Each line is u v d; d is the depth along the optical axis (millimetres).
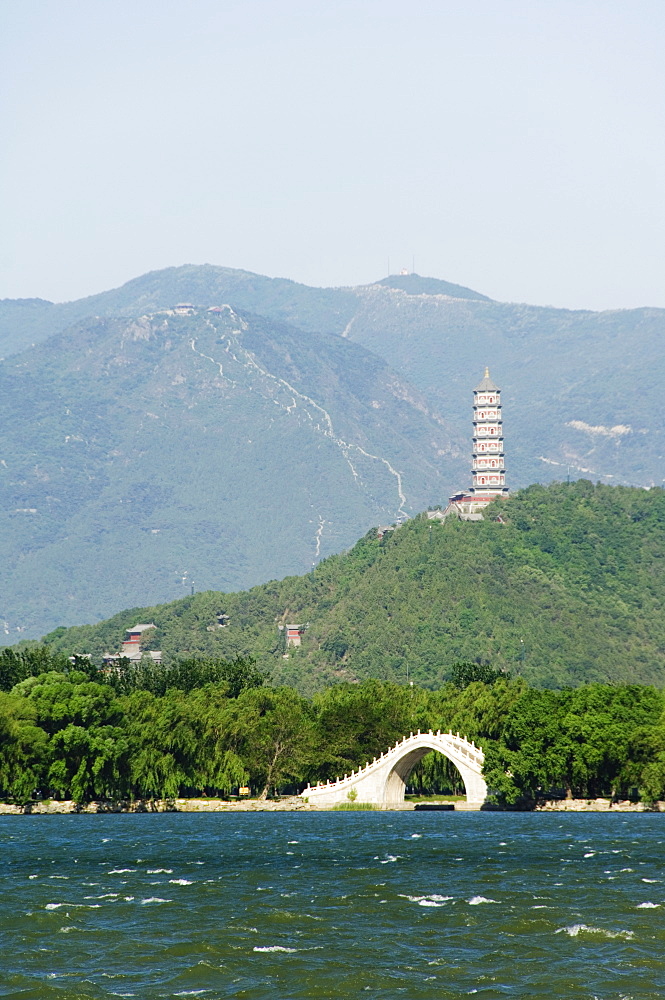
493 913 167125
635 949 145000
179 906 174875
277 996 129000
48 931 158000
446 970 137375
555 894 183125
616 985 130750
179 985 132875
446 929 157125
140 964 141375
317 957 143500
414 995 128750
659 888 188875
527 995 128000
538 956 142500
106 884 196625
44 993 130125
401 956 143500
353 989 131000
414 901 177500
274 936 154375
